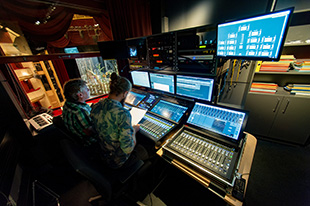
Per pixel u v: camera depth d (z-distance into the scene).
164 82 1.67
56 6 2.23
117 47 2.05
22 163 1.79
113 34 2.74
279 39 0.85
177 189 1.67
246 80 2.54
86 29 3.82
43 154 1.93
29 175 1.80
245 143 1.18
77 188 1.76
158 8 3.35
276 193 1.61
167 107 1.64
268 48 0.93
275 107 2.20
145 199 1.58
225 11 2.76
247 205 1.51
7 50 1.88
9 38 1.94
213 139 1.14
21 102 2.18
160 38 1.55
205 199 1.56
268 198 1.56
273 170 1.89
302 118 2.08
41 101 3.12
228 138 1.08
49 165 2.02
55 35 2.36
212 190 0.94
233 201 0.84
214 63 1.23
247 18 0.93
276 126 2.29
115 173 1.28
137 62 2.01
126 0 2.73
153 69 1.80
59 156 2.11
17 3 1.93
